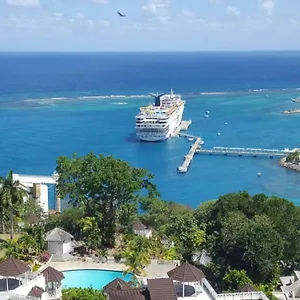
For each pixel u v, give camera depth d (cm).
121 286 8031
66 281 9588
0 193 10756
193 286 7681
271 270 9194
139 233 11706
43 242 10656
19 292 7325
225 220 10256
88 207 11869
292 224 10400
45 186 15212
